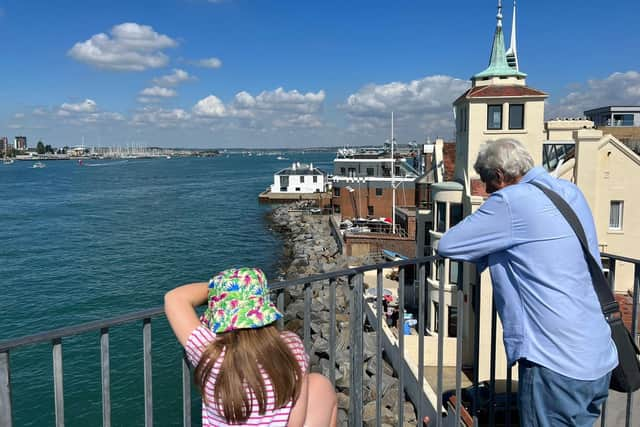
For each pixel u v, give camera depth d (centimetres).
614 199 1934
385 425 1631
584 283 329
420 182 2906
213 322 274
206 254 5338
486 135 1959
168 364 2430
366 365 1986
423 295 443
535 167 361
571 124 2852
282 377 264
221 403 261
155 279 4266
